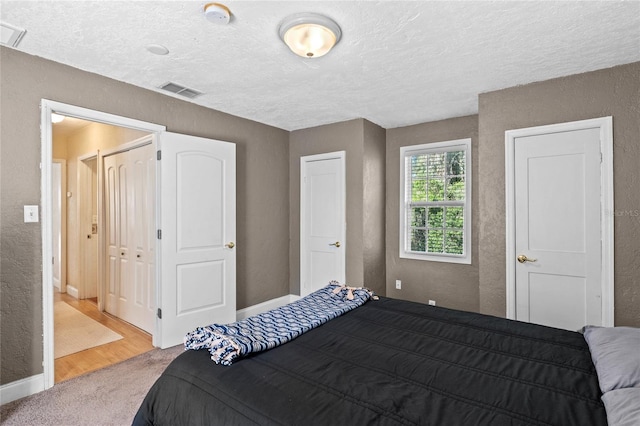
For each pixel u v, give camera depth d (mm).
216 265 3324
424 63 2426
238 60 2373
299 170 4312
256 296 3951
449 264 3818
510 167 2865
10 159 2137
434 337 1668
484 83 2801
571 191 2633
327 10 1788
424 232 4031
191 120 3256
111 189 3910
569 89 2631
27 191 2201
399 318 1951
